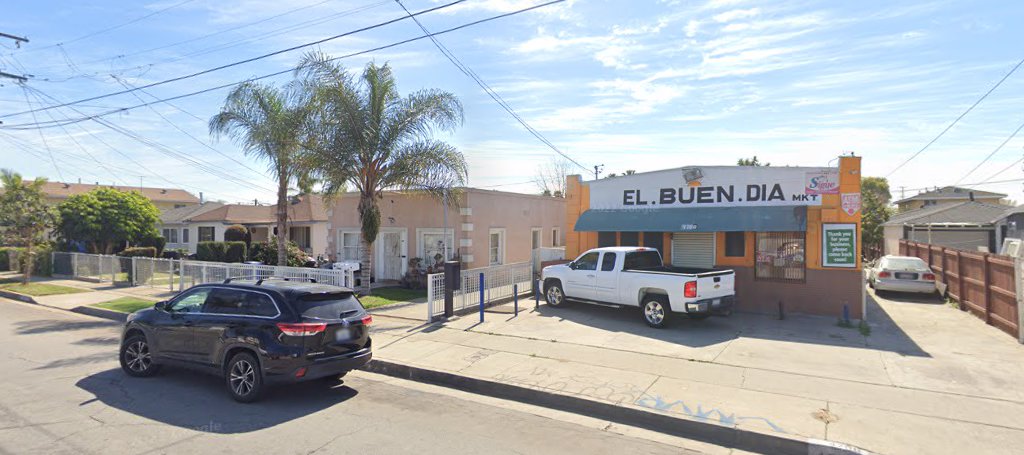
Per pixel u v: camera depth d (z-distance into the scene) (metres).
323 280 14.52
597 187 16.08
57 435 5.78
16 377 8.19
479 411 6.89
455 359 9.05
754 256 13.73
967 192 41.84
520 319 12.63
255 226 33.12
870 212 34.44
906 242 21.39
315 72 15.38
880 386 7.44
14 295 18.86
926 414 6.36
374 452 5.44
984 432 5.83
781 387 7.41
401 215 19.84
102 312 14.87
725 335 10.84
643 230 14.42
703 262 14.50
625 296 12.24
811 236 13.12
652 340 10.41
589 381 7.74
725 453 5.66
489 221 19.95
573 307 14.24
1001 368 8.24
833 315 12.80
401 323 12.29
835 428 5.95
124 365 8.30
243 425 6.20
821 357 9.05
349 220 20.78
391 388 7.96
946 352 9.27
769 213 13.11
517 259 21.92
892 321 12.21
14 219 20.95
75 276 23.44
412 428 6.20
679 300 11.13
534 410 6.99
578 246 16.41
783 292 13.38
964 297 13.56
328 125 15.41
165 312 8.05
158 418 6.40
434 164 16.31
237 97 16.66
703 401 6.85
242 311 7.38
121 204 27.52
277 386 7.94
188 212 37.75
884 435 5.75
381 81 16.00
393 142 16.05
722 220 13.48
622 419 6.65
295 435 5.89
